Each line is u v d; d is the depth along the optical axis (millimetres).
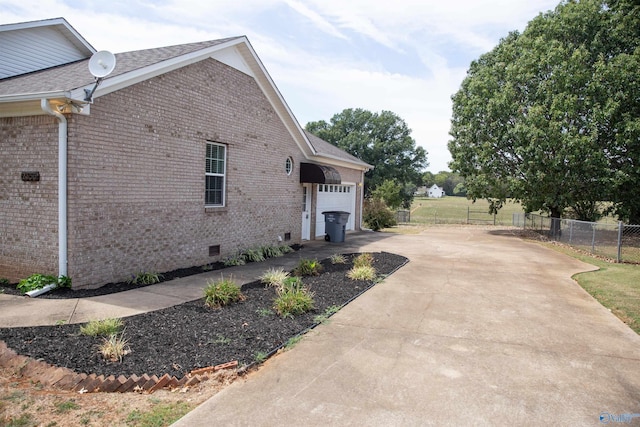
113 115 7344
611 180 17938
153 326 5312
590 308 7062
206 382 3961
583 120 18750
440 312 6539
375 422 3312
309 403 3596
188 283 7934
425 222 32219
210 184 10180
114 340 4559
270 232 12625
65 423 3223
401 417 3400
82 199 6891
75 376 3887
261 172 12008
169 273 8680
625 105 18203
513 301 7383
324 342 5090
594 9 19672
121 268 7703
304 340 5133
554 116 18312
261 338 5066
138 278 7812
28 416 3303
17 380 3943
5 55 9203
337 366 4398
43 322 5344
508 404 3670
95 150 7055
